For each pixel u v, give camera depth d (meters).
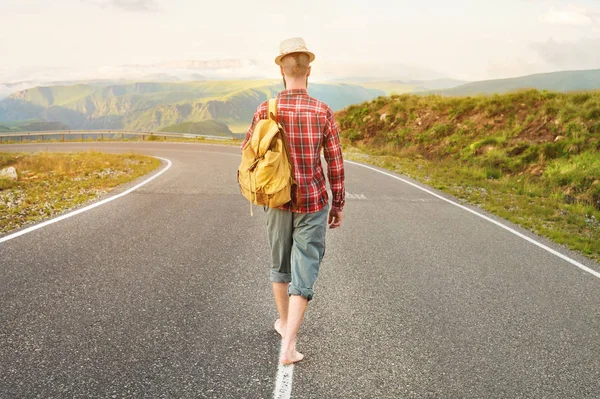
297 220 2.80
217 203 8.41
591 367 3.03
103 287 4.06
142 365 2.79
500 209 8.89
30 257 4.81
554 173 13.22
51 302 3.68
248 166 2.64
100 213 7.23
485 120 18.84
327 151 2.79
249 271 4.67
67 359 2.81
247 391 2.57
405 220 7.59
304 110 2.64
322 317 3.67
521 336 3.46
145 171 13.89
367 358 3.02
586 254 6.14
